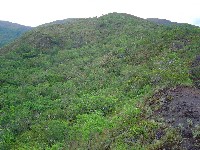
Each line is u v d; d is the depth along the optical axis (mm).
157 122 14508
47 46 45188
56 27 56406
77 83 28406
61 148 15992
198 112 14531
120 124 16359
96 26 53594
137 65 28438
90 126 17609
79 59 37594
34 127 19203
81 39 47750
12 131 19469
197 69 22156
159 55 28312
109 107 20547
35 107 22750
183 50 27531
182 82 20125
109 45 40719
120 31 48281
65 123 19031
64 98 24406
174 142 12641
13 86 29484
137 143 13680
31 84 30234
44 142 17109
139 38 39781
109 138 15266
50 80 30703
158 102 16609
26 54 41844
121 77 26469
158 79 22031
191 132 12969
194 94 17031
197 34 32625
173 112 15008
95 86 26203
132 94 21500
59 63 37938
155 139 13344
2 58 40312
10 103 24281
